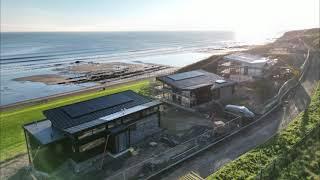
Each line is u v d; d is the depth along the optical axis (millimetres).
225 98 46406
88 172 25953
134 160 27688
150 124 32906
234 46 199000
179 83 44594
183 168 25609
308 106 37375
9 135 38000
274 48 101188
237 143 29922
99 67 113188
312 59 74375
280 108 39594
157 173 24844
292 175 21031
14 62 136250
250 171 23031
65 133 26156
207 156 27531
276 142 27672
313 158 23250
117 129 28188
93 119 28078
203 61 79938
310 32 162625
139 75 90188
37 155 26984
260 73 57062
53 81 87062
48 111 29844
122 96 34688
